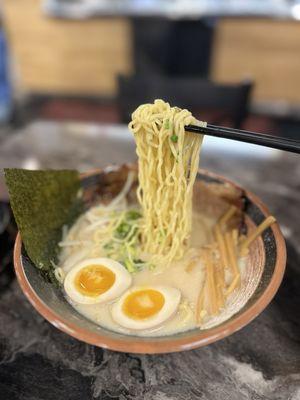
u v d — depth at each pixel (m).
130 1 0.82
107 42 0.88
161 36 0.81
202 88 0.44
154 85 0.45
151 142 0.23
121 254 0.26
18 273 0.21
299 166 0.37
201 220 0.29
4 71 0.93
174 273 0.25
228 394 0.19
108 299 0.23
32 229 0.24
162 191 0.25
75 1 0.85
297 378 0.20
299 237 0.29
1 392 0.19
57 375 0.20
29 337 0.22
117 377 0.20
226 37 0.79
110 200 0.30
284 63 0.80
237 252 0.26
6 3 0.87
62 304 0.22
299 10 0.74
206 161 0.38
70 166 0.38
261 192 0.34
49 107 0.98
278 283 0.20
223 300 0.22
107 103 0.98
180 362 0.21
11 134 0.46
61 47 0.91
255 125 0.85
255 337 0.22
